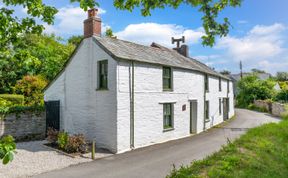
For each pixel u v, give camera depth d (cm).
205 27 619
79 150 1472
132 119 1594
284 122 2195
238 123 2898
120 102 1529
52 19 604
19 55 610
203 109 2447
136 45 1975
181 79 2073
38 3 576
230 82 3647
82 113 1717
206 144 1689
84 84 1709
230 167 962
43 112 1823
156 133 1778
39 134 1802
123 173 1095
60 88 1886
